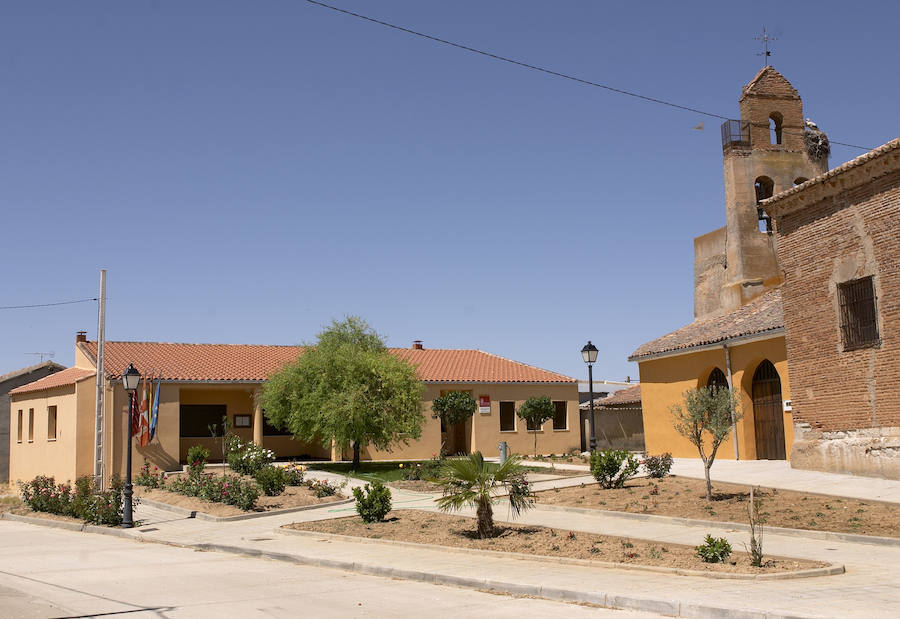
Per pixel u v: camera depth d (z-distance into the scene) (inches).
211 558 572.7
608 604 365.1
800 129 1232.2
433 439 1503.4
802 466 810.8
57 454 1302.9
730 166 1204.5
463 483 599.8
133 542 697.6
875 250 727.7
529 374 1621.6
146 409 1252.5
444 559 511.8
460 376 1545.3
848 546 497.7
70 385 1267.2
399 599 393.4
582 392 2124.8
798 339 823.7
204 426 1411.2
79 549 639.1
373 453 1446.9
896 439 703.1
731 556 459.5
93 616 351.6
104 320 1138.7
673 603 342.0
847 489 676.1
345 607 372.8
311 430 1184.8
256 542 631.8
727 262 1206.3
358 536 629.9
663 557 466.6
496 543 555.2
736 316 1067.3
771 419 948.0
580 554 494.9
